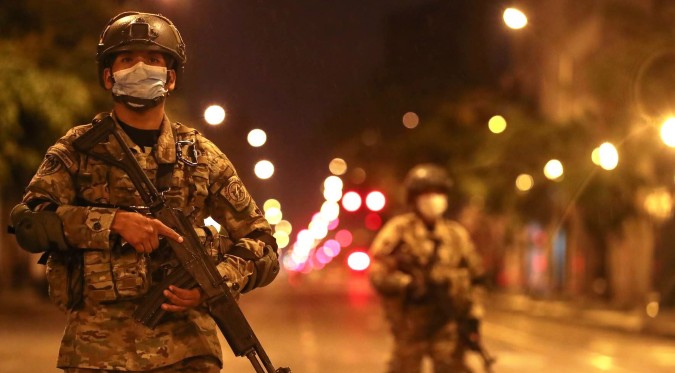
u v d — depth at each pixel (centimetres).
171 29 757
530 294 7238
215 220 779
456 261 1421
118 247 717
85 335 719
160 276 727
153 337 724
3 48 3794
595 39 6581
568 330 4638
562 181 5262
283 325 4722
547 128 5778
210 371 742
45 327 4159
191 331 737
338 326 4647
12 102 3719
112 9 4066
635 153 4591
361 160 12700
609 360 3206
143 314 711
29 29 4003
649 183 4756
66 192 724
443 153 7844
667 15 4319
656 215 5078
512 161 5953
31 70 3759
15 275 7425
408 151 8131
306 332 4228
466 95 7969
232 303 729
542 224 6044
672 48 4228
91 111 3959
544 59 8088
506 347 3653
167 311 721
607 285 7412
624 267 6650
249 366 2694
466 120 7538
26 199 717
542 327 4838
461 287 1416
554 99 7638
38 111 3784
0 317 4831
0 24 3959
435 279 1398
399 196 9181
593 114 5325
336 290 11256
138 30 738
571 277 7831
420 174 1414
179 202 745
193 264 720
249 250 757
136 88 731
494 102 7581
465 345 1414
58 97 3794
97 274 711
